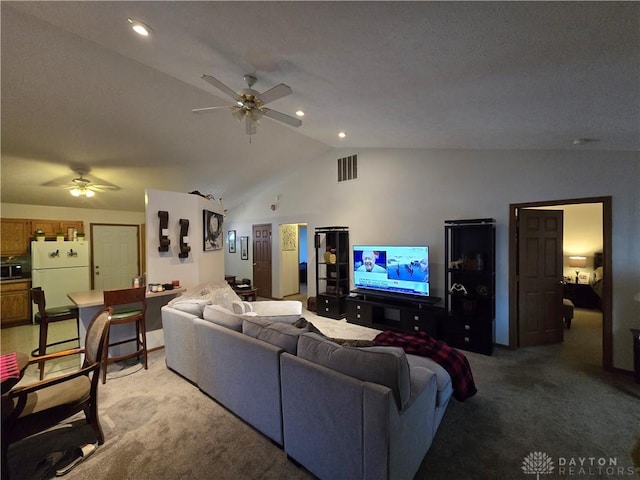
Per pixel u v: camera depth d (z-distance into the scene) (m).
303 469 1.83
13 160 3.98
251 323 2.32
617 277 3.10
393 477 1.44
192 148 4.75
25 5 1.95
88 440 2.10
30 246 5.34
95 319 2.26
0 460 1.60
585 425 2.24
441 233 4.48
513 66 1.63
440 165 4.48
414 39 1.51
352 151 5.60
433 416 1.97
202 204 4.63
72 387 2.00
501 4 1.14
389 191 5.07
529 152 3.70
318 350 1.79
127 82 3.17
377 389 1.42
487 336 3.65
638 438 2.09
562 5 1.09
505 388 2.80
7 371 1.78
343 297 5.48
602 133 2.58
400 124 3.28
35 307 5.06
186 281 4.32
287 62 2.14
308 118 3.64
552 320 4.02
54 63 2.73
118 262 6.61
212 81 2.24
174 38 2.03
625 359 3.08
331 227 5.49
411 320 4.28
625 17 1.11
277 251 7.15
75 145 3.91
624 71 1.51
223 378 2.42
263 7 1.45
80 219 6.09
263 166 6.09
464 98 2.21
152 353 3.77
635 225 3.03
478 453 1.95
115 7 1.74
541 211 3.96
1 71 2.68
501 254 3.93
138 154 4.48
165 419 2.33
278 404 1.97
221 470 1.82
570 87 1.77
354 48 1.72
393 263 4.70
